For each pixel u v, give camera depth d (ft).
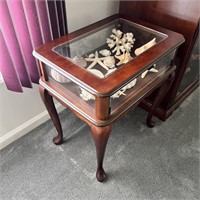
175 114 4.99
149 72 3.22
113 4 4.39
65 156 4.08
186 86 4.98
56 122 3.80
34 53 2.82
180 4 3.27
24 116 4.25
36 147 4.21
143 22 3.57
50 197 3.53
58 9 3.35
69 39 3.07
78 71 2.54
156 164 4.01
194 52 4.04
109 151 4.18
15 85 3.46
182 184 3.74
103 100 2.40
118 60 3.00
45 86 3.08
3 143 4.14
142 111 4.97
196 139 4.47
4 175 3.78
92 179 3.76
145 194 3.60
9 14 2.78
